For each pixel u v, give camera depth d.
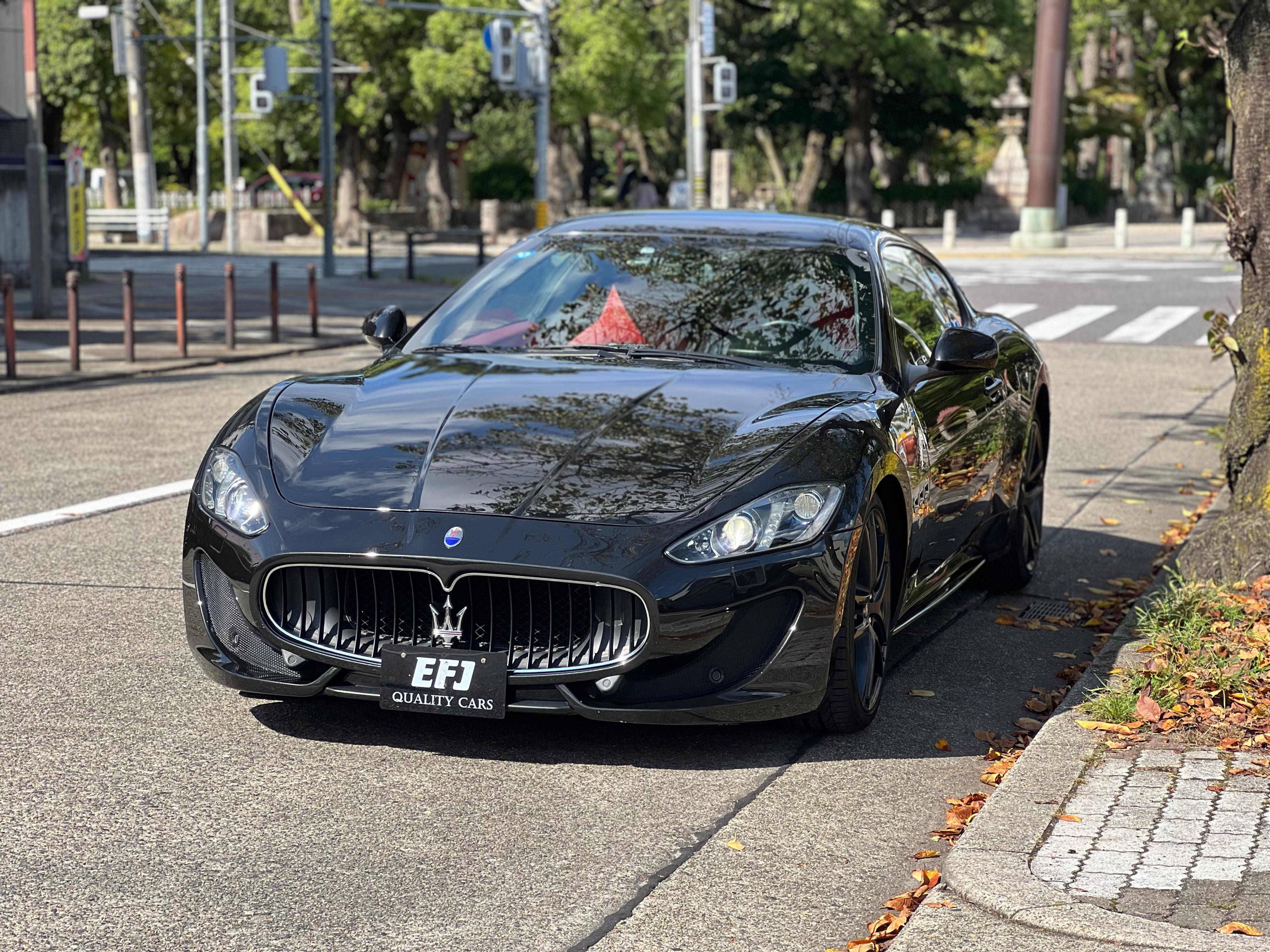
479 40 46.28
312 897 3.53
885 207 57.78
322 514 4.32
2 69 23.20
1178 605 5.50
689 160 33.53
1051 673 5.58
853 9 50.94
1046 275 27.62
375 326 5.73
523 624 4.22
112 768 4.32
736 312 5.42
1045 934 3.21
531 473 4.38
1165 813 3.84
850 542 4.40
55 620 5.83
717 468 4.40
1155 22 55.38
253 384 13.22
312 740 4.58
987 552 6.32
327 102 29.55
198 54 41.25
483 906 3.50
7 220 23.16
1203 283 25.64
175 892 3.53
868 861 3.83
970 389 5.82
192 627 4.56
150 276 27.47
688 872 3.72
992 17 54.28
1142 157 73.56
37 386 12.83
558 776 4.35
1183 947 3.10
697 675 4.25
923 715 5.04
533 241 6.03
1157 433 11.41
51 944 3.25
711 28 32.78
